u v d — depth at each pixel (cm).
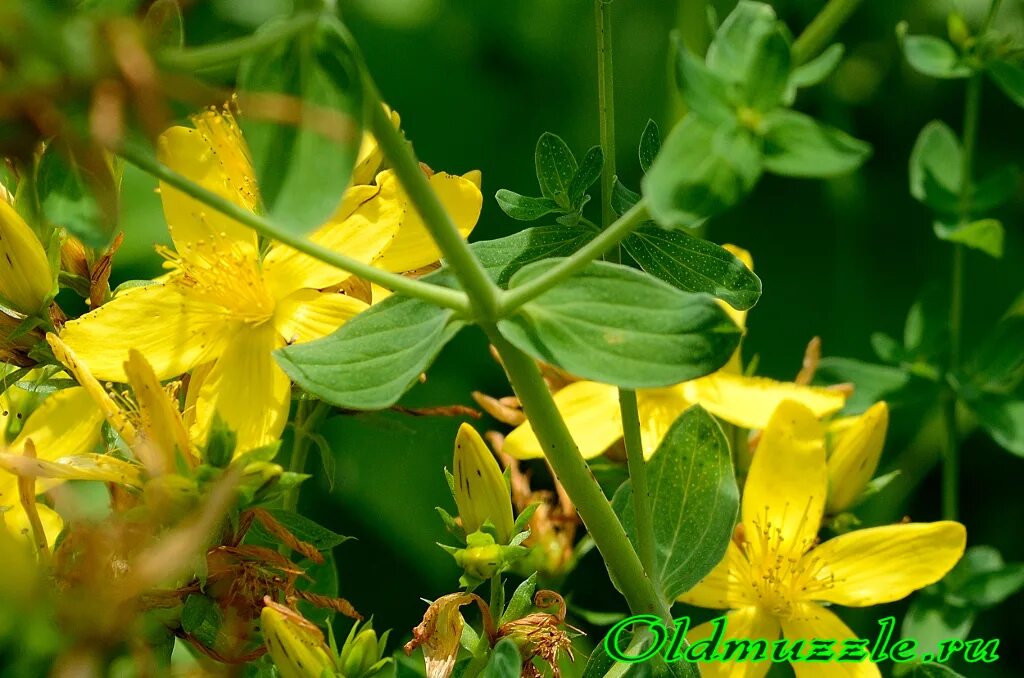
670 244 23
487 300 21
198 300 24
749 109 21
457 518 24
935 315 28
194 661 24
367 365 22
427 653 23
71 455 23
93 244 21
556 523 26
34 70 20
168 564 22
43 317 24
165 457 22
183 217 24
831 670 25
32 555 22
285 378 24
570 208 23
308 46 21
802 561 25
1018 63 27
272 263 24
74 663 22
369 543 32
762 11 21
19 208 23
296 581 24
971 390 28
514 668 22
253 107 21
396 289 21
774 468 25
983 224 27
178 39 21
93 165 21
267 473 22
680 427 23
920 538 25
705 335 21
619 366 21
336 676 23
